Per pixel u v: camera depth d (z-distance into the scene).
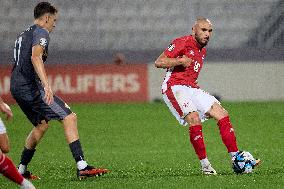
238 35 79.25
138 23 80.00
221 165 34.03
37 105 28.00
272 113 59.62
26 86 27.97
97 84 67.94
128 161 36.06
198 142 29.52
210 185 25.78
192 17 80.12
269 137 47.41
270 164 33.78
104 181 27.25
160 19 80.19
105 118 57.19
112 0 81.31
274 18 79.62
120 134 49.12
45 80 26.67
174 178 27.91
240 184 26.05
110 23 79.81
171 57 29.59
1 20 79.88
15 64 28.27
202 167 29.78
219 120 29.73
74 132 27.70
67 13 80.19
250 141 45.62
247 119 56.31
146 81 68.31
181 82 30.27
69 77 67.56
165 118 56.97
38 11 28.05
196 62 30.25
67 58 69.12
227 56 69.06
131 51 68.56
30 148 29.27
